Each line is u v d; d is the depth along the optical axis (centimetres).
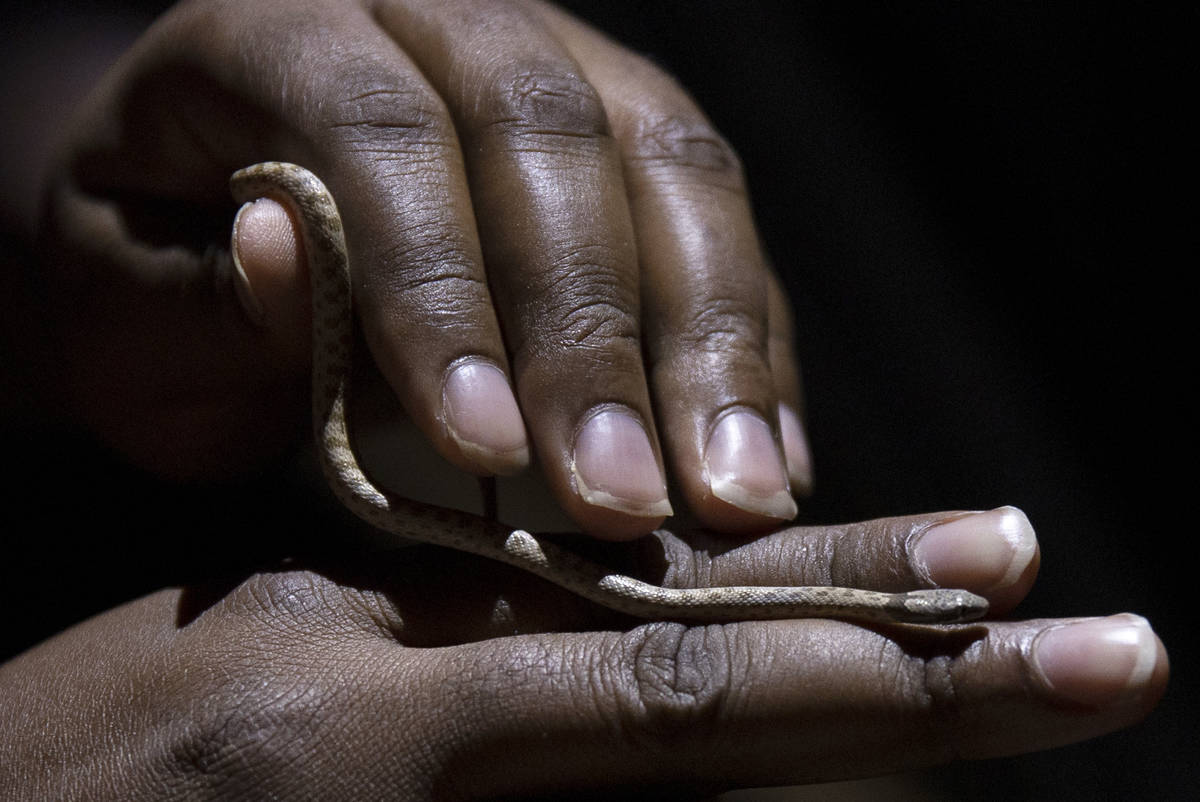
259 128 38
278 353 39
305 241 38
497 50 38
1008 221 59
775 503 38
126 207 41
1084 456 56
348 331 38
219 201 40
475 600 37
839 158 65
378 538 45
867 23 63
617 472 36
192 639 37
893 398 62
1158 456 54
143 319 40
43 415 44
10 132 46
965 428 59
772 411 38
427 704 36
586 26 43
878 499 59
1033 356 58
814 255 66
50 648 37
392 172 37
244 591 37
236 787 36
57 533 42
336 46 38
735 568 37
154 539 42
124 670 37
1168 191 52
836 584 37
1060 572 54
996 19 57
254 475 42
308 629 37
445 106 38
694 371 38
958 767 51
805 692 35
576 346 37
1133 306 55
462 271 37
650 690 35
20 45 48
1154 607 52
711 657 36
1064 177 56
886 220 64
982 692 35
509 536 38
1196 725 50
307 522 44
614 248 37
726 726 35
